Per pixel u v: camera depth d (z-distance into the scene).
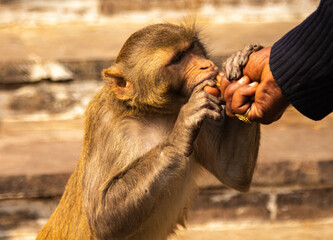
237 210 10.46
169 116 6.82
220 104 5.90
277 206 10.51
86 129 6.91
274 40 14.72
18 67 12.84
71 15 16.25
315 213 10.59
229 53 13.16
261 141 11.31
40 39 14.62
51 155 10.84
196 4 16.72
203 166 7.50
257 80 5.75
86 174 6.71
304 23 5.22
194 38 6.58
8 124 12.70
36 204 10.15
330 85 5.18
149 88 6.58
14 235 10.12
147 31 6.70
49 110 13.12
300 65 5.16
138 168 6.12
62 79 13.02
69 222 7.21
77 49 13.73
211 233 10.23
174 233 7.45
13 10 15.98
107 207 6.25
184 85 6.46
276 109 5.61
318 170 10.40
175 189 6.67
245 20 16.80
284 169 10.35
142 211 6.10
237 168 7.05
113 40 14.58
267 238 10.07
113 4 16.33
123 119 6.67
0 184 9.95
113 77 6.72
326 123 12.52
